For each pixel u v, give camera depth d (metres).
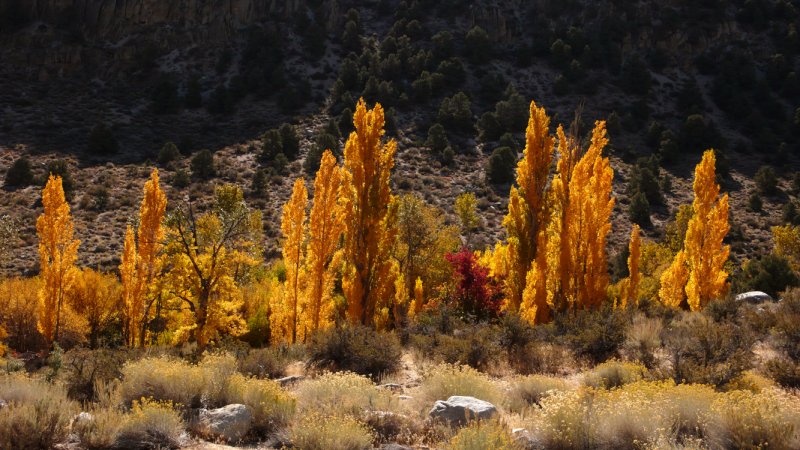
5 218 30.75
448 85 81.62
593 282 19.83
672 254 37.66
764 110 79.00
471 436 6.09
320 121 71.56
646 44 94.19
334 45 91.88
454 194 55.81
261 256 36.81
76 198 49.75
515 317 13.53
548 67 89.31
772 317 13.60
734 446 5.99
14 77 77.19
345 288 18.81
